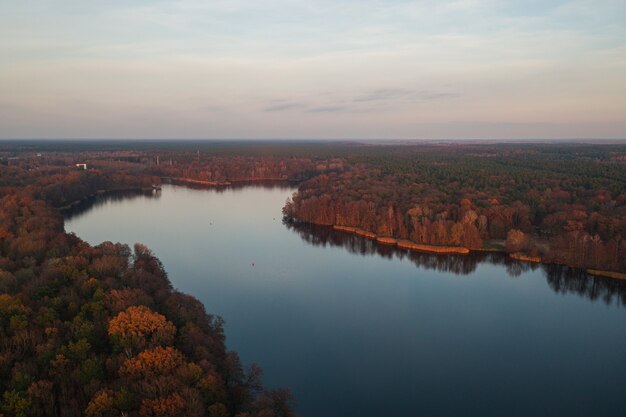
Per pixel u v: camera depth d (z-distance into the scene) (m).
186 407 54.19
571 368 85.88
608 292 123.81
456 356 89.81
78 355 63.03
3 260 98.50
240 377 71.81
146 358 60.59
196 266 141.75
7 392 52.53
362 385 79.62
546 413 72.81
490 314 109.25
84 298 83.25
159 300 87.38
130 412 53.75
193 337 72.06
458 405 74.69
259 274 135.50
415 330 100.44
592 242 134.25
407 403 75.00
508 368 85.75
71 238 129.00
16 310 72.19
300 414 71.69
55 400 56.59
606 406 74.56
